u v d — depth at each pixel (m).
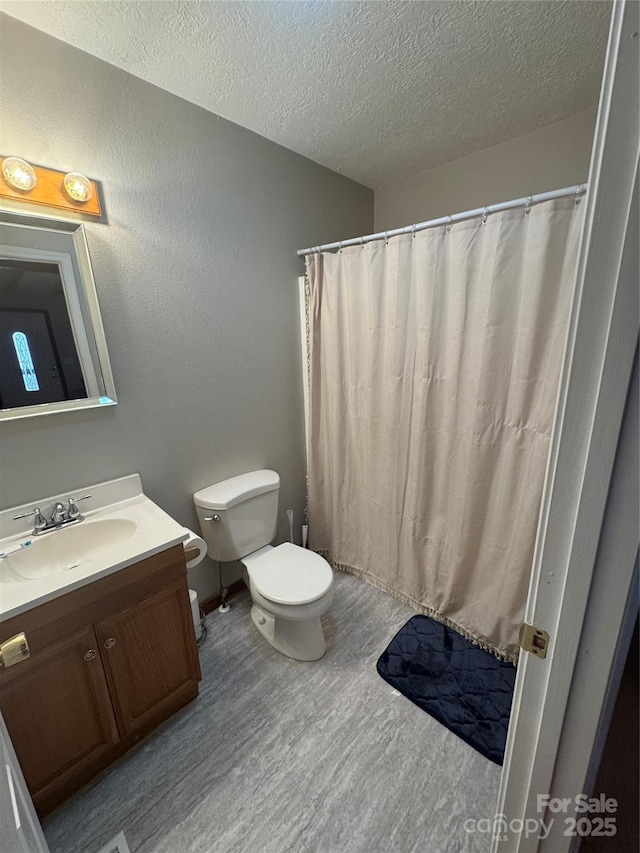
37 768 1.09
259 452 2.08
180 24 1.12
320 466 2.26
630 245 0.41
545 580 0.56
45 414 1.32
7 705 1.00
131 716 1.28
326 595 1.58
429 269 1.56
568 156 1.68
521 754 0.66
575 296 0.46
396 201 2.32
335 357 2.00
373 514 2.06
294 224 1.99
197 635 1.77
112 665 1.20
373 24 1.13
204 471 1.84
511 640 1.61
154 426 1.63
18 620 0.98
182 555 1.33
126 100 1.35
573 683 0.56
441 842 1.08
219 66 1.30
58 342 1.33
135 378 1.54
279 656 1.71
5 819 0.66
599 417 0.46
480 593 1.70
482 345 1.46
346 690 1.54
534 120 1.66
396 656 1.69
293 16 1.10
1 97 1.12
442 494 1.76
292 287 2.06
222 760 1.29
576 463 0.49
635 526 0.46
